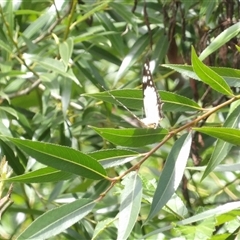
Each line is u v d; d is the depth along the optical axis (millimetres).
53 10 979
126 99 654
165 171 618
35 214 994
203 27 918
